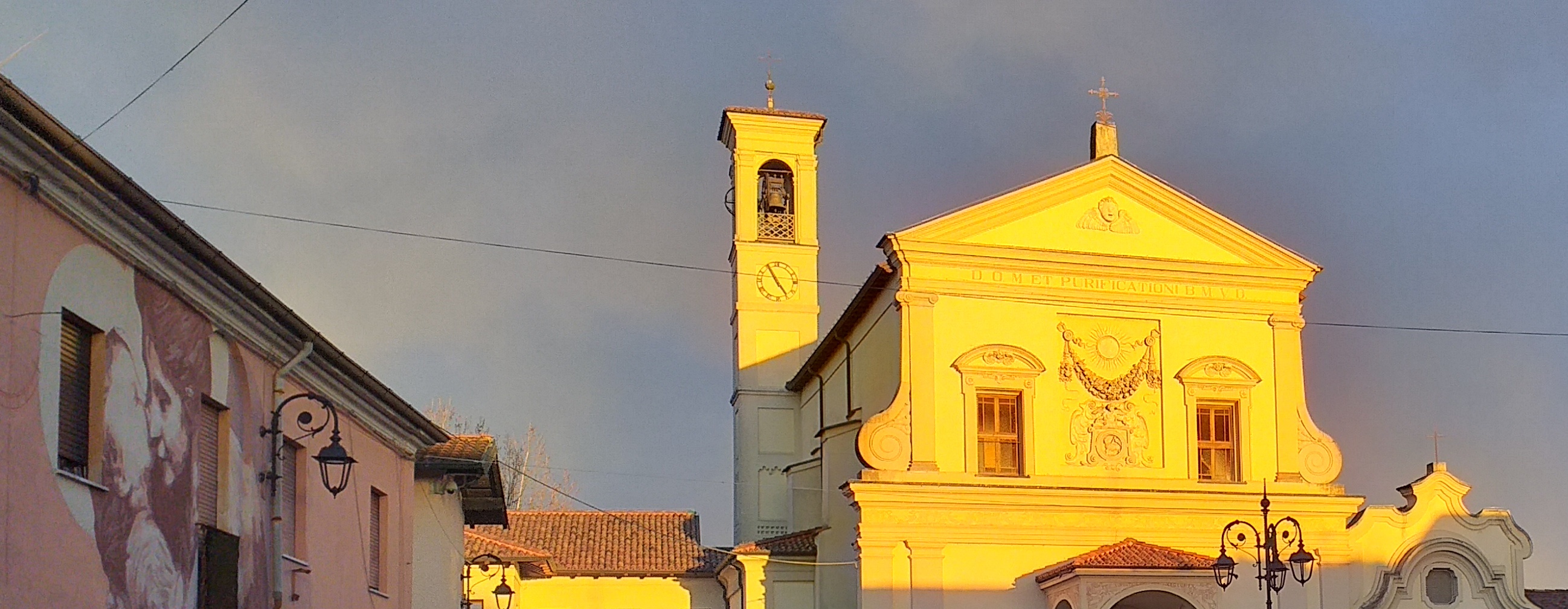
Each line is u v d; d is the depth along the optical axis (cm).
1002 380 3516
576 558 4541
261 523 1877
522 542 4641
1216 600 3316
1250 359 3656
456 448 2898
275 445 1917
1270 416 3641
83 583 1405
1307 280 3697
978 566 3409
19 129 1262
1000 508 3434
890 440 3431
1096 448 3531
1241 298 3678
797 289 4766
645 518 4900
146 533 1544
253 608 1833
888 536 3378
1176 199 3666
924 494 3391
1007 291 3556
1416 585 3581
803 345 4728
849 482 3375
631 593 4491
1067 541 3462
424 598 2819
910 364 3469
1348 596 3562
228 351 1803
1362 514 3600
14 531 1288
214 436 1777
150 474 1559
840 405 4138
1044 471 3491
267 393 1927
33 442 1323
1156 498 3497
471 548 4144
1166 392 3600
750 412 4659
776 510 4597
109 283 1480
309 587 2056
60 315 1380
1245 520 3484
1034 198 3603
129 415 1513
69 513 1381
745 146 4812
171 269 1603
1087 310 3591
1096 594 3259
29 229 1327
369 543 2380
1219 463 3612
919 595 3362
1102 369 3581
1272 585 3023
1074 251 3597
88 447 1453
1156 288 3634
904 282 3503
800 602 3934
